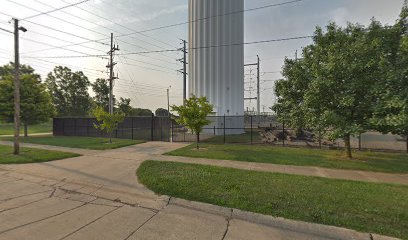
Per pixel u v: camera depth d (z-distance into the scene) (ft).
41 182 21.77
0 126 148.97
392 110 23.91
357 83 25.79
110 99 82.64
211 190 17.54
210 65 86.69
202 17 86.84
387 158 31.37
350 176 22.27
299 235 11.72
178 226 12.69
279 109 38.70
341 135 26.27
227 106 86.22
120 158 32.68
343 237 11.42
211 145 46.83
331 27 30.32
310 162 28.55
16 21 34.99
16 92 35.06
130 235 11.60
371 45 25.63
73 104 178.70
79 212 14.64
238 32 88.99
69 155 34.42
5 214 14.20
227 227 12.60
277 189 17.62
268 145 46.16
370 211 13.57
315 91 28.35
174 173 22.75
